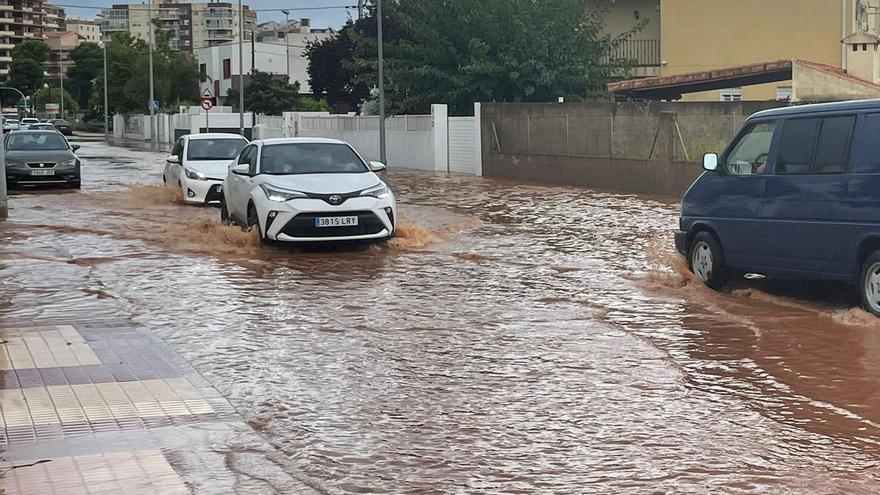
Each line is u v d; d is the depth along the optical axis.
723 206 11.84
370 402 7.51
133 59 89.56
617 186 28.70
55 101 146.00
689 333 9.79
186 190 23.39
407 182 32.09
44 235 17.58
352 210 15.33
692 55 42.81
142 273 13.47
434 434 6.77
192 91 89.69
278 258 14.84
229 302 11.42
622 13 46.69
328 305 11.23
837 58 40.84
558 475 5.98
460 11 39.91
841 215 10.27
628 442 6.58
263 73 71.88
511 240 16.95
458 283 12.68
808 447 6.46
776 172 11.12
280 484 5.83
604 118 29.33
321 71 60.06
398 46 41.38
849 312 10.37
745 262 11.55
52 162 27.70
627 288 12.28
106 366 8.52
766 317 10.52
